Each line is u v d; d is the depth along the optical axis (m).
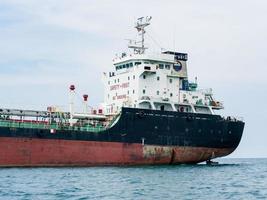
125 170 62.69
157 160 72.75
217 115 76.81
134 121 70.25
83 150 67.69
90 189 42.47
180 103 76.44
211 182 50.56
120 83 78.44
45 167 65.88
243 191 43.03
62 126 67.81
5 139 63.69
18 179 50.22
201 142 75.38
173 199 36.75
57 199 36.06
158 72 76.25
